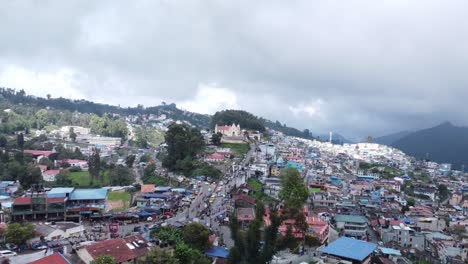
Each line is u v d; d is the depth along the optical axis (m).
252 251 82.06
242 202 147.62
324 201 176.50
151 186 166.38
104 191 141.75
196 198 156.12
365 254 88.25
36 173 180.62
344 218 144.75
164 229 102.44
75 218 126.88
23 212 121.56
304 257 93.31
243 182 185.00
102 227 114.06
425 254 126.50
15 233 92.38
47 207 124.12
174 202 146.88
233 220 90.69
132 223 122.31
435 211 189.12
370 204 185.88
